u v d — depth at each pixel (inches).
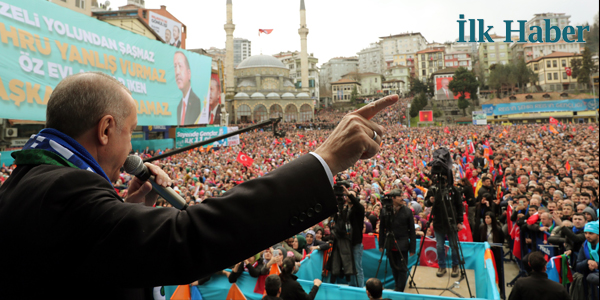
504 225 400.8
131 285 29.4
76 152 35.5
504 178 523.8
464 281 277.4
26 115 571.8
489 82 3710.6
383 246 277.7
